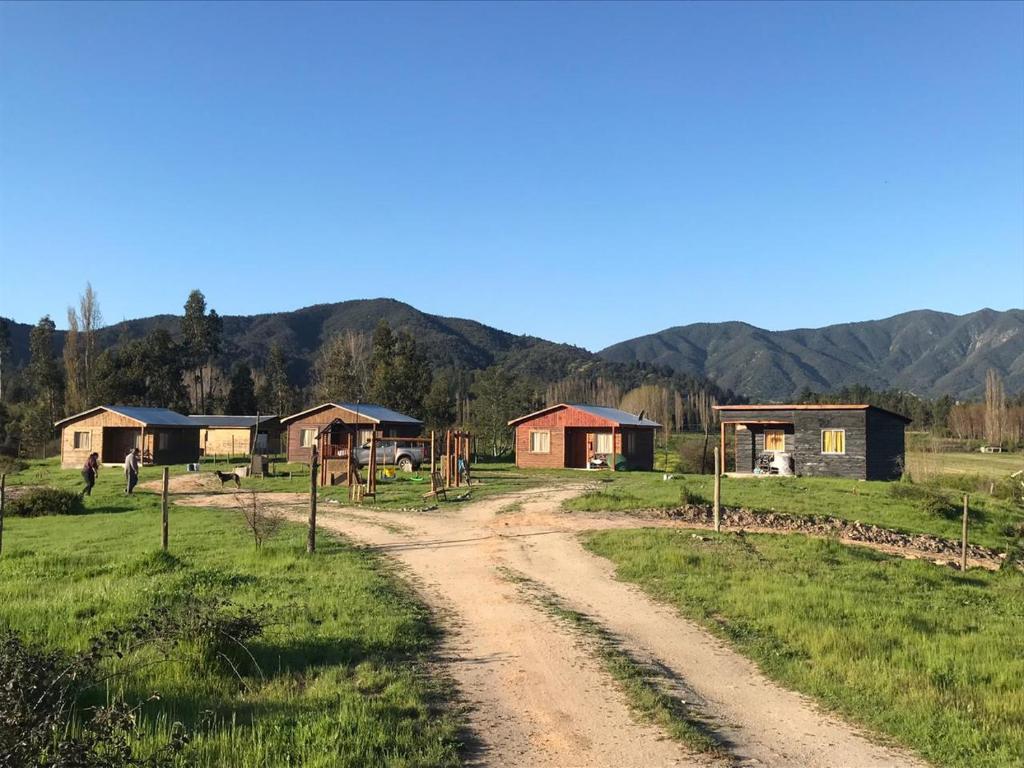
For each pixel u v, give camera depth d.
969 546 23.03
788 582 14.09
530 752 6.73
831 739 7.27
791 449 40.28
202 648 8.38
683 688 8.66
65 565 15.70
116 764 5.11
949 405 116.75
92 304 82.00
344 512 25.00
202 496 31.22
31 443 67.56
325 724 6.79
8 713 5.20
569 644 10.20
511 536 19.31
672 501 24.78
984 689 8.60
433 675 8.80
